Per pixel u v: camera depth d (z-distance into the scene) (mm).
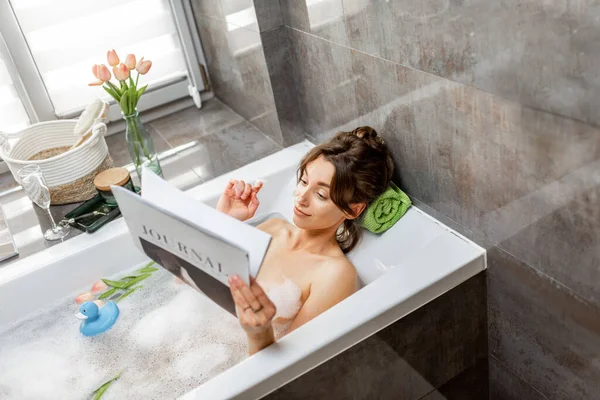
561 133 1153
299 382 1356
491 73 1246
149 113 2467
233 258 1156
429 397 1620
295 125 2094
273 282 1611
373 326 1407
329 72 1802
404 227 1656
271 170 1946
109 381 1598
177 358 1646
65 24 2211
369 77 1631
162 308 1771
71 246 1801
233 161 2109
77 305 1791
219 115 2406
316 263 1617
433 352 1552
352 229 1716
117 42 2314
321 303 1531
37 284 1750
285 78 2012
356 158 1567
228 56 2217
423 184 1609
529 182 1274
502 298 1512
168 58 2424
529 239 1345
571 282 1289
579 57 1058
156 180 1398
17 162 1883
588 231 1191
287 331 1605
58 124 2115
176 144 2268
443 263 1487
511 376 1626
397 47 1476
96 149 2014
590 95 1067
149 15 2324
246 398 1303
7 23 2121
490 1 1178
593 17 1007
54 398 1587
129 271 1862
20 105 2264
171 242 1276
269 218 1904
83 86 2330
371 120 1708
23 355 1686
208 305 1770
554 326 1394
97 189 1909
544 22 1092
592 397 1388
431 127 1485
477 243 1514
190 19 2355
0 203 2084
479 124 1335
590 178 1135
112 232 1824
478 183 1419
